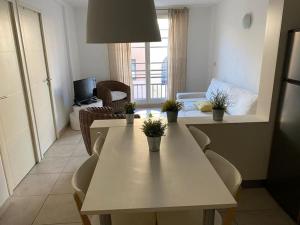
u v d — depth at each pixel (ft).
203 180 4.29
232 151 7.91
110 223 3.99
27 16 10.18
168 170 4.63
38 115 10.85
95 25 5.02
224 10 15.60
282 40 6.90
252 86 12.01
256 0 11.38
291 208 6.74
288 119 6.76
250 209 7.18
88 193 3.97
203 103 13.66
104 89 16.34
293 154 6.56
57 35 14.05
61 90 14.38
